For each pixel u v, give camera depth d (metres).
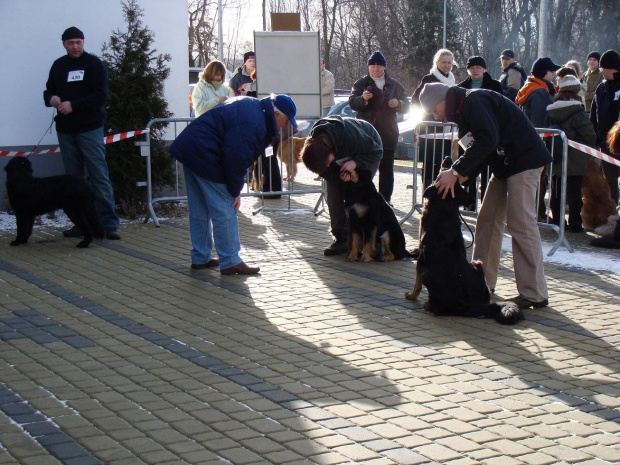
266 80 10.73
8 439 3.59
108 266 7.20
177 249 8.01
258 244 8.32
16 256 7.56
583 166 8.72
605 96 9.65
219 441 3.62
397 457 3.48
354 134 7.16
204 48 36.31
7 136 9.71
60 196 7.89
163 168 9.81
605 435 3.75
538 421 3.90
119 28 10.18
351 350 4.95
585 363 4.77
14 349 4.89
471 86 9.95
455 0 43.78
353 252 7.52
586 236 8.90
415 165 9.56
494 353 4.93
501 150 5.93
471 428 3.80
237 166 6.55
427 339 5.20
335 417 3.91
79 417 3.86
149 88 9.62
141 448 3.53
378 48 46.72
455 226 5.77
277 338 5.18
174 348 4.95
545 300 6.00
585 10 39.62
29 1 9.61
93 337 5.15
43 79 9.80
